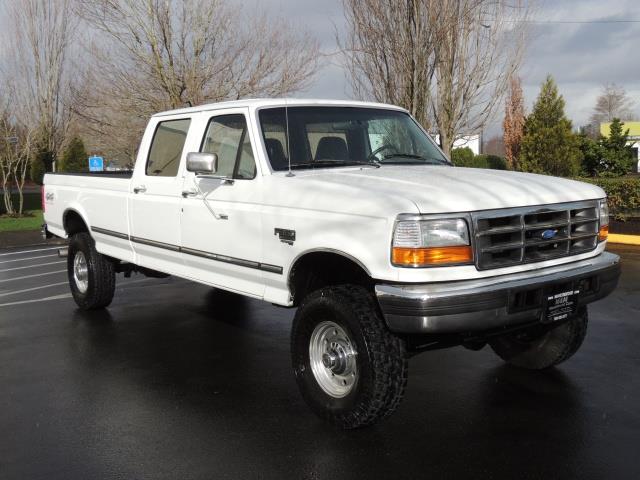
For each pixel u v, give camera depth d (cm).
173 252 587
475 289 388
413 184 425
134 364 580
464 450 400
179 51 1845
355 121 551
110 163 2506
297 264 456
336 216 421
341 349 433
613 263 464
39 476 377
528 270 422
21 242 1667
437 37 1429
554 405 467
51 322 736
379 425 440
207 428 440
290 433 430
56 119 2434
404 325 385
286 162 501
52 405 485
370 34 1488
